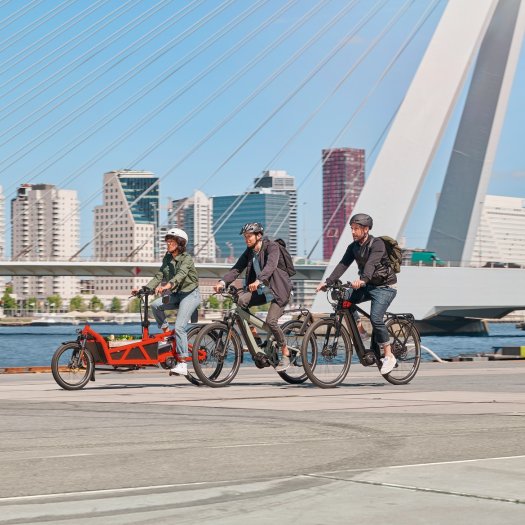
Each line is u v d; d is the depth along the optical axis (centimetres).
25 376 1385
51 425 717
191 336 1148
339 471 495
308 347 1089
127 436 646
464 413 780
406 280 7062
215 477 483
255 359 1106
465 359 1825
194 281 1146
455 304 7038
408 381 1148
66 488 457
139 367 1159
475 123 6656
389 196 6062
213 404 881
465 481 462
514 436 632
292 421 729
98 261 8625
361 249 1100
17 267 8562
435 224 7031
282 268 1095
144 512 401
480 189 6819
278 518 386
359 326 1112
